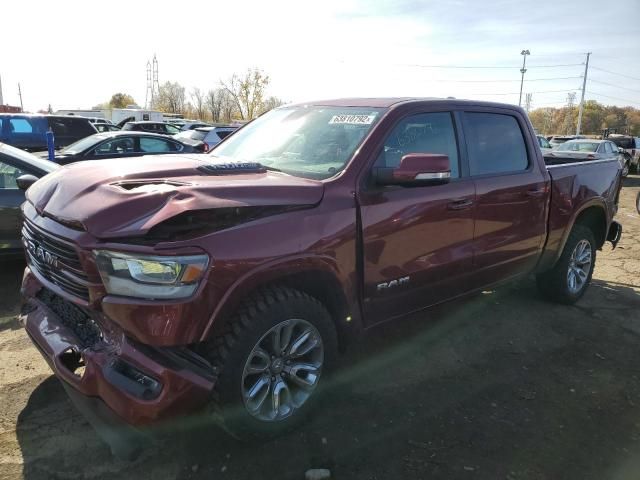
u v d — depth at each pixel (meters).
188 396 2.38
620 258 7.39
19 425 3.00
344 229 2.92
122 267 2.30
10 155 5.42
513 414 3.26
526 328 4.62
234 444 2.88
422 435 3.01
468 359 4.00
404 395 3.45
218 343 2.54
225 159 3.25
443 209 3.51
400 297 3.38
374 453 2.83
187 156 3.34
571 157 6.03
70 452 2.79
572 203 4.82
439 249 3.55
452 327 4.59
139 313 2.29
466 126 3.90
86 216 2.39
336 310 3.06
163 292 2.30
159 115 47.28
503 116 4.27
